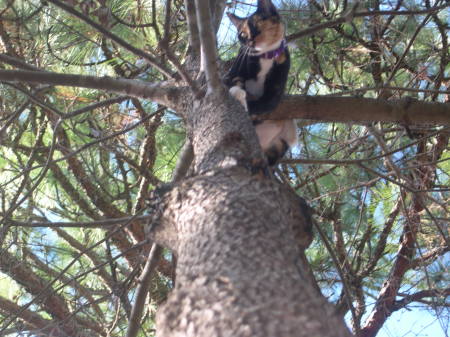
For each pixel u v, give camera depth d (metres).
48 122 4.73
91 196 4.87
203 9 2.43
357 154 4.96
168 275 4.73
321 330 1.33
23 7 3.97
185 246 1.78
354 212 4.98
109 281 4.93
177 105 2.93
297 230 2.07
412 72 4.54
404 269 4.83
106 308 5.69
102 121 5.20
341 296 4.59
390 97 4.43
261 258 1.59
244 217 1.74
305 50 4.29
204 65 2.53
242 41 3.42
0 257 4.12
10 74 2.98
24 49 4.30
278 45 3.27
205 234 1.72
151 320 5.26
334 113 3.38
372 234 5.16
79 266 5.46
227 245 1.65
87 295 4.85
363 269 5.08
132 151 4.94
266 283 1.49
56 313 4.75
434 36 4.73
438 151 4.64
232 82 3.36
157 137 4.97
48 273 4.87
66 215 5.24
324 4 4.13
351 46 4.43
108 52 4.12
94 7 3.86
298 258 1.67
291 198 2.11
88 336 4.66
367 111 3.39
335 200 4.68
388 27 4.23
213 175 2.01
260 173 2.09
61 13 3.93
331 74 4.72
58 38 4.08
